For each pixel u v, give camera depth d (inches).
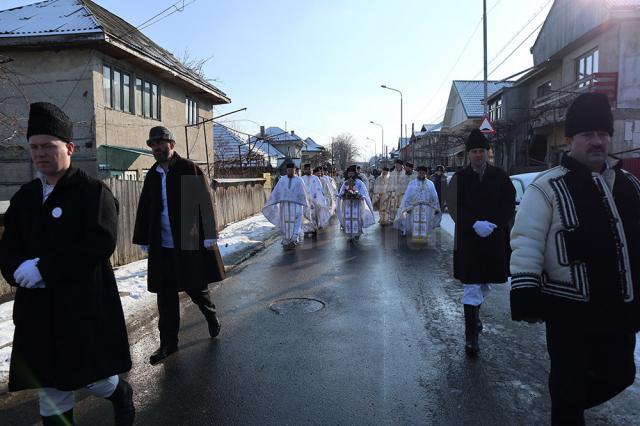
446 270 330.0
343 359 171.2
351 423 126.8
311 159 2714.1
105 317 105.3
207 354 177.6
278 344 187.3
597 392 97.7
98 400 142.3
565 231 92.9
